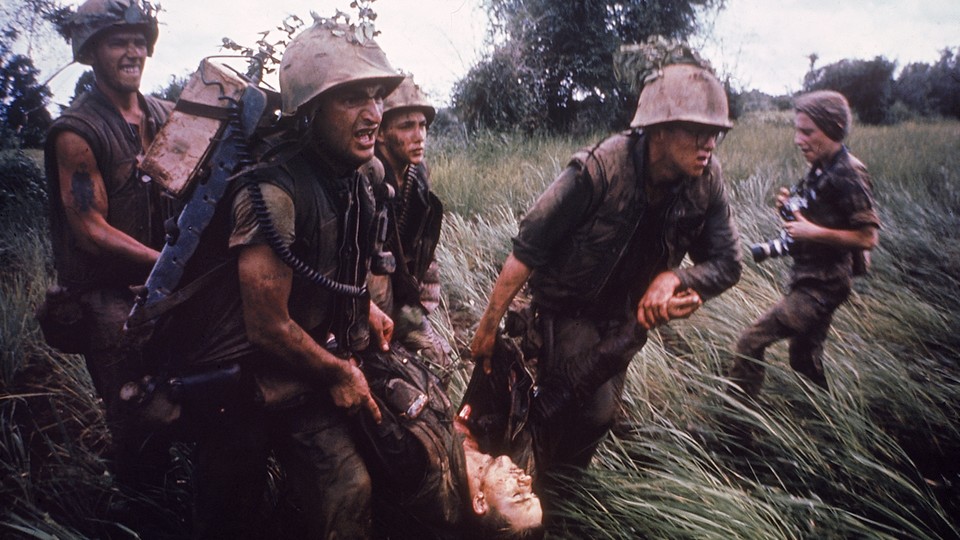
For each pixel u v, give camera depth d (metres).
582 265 2.43
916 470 2.86
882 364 3.66
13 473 2.63
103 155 2.48
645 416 3.26
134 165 2.54
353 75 1.67
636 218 2.32
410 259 2.77
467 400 2.67
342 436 1.99
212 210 1.72
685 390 3.48
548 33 14.54
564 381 2.46
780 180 8.37
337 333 1.97
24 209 5.89
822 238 3.09
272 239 1.66
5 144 6.08
